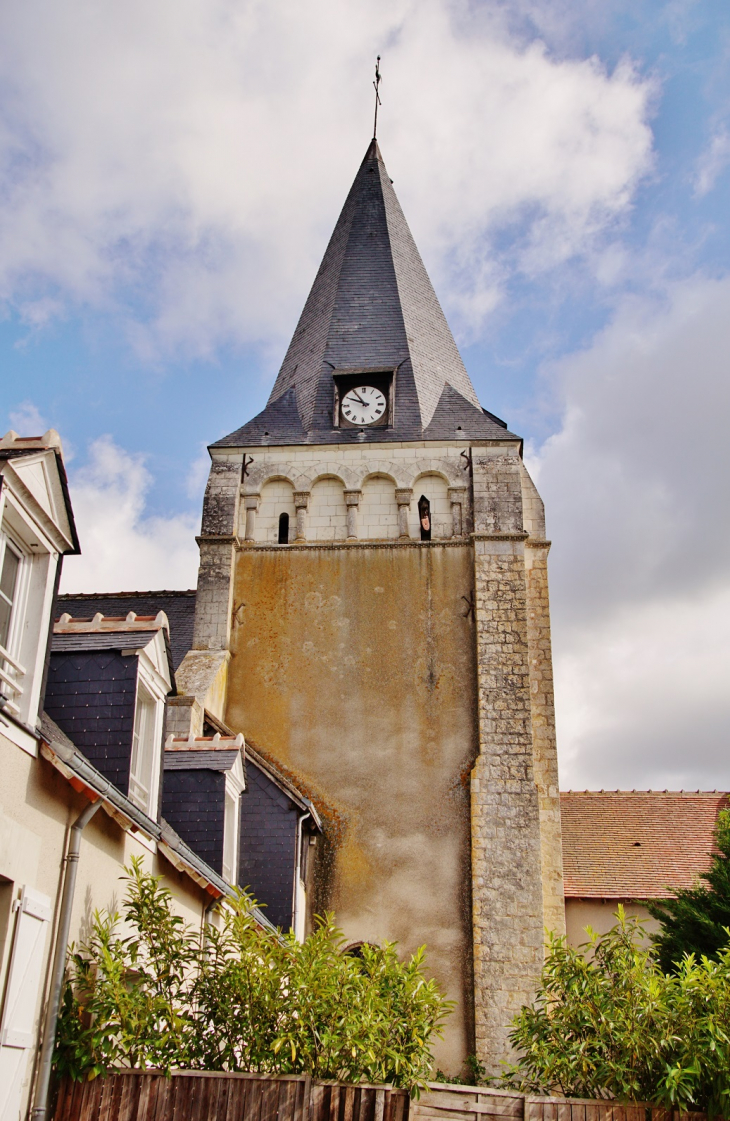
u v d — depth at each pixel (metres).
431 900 23.36
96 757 12.22
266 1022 11.02
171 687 13.95
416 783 24.55
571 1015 11.94
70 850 10.12
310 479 27.92
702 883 27.30
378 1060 11.02
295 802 21.94
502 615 25.83
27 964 9.22
